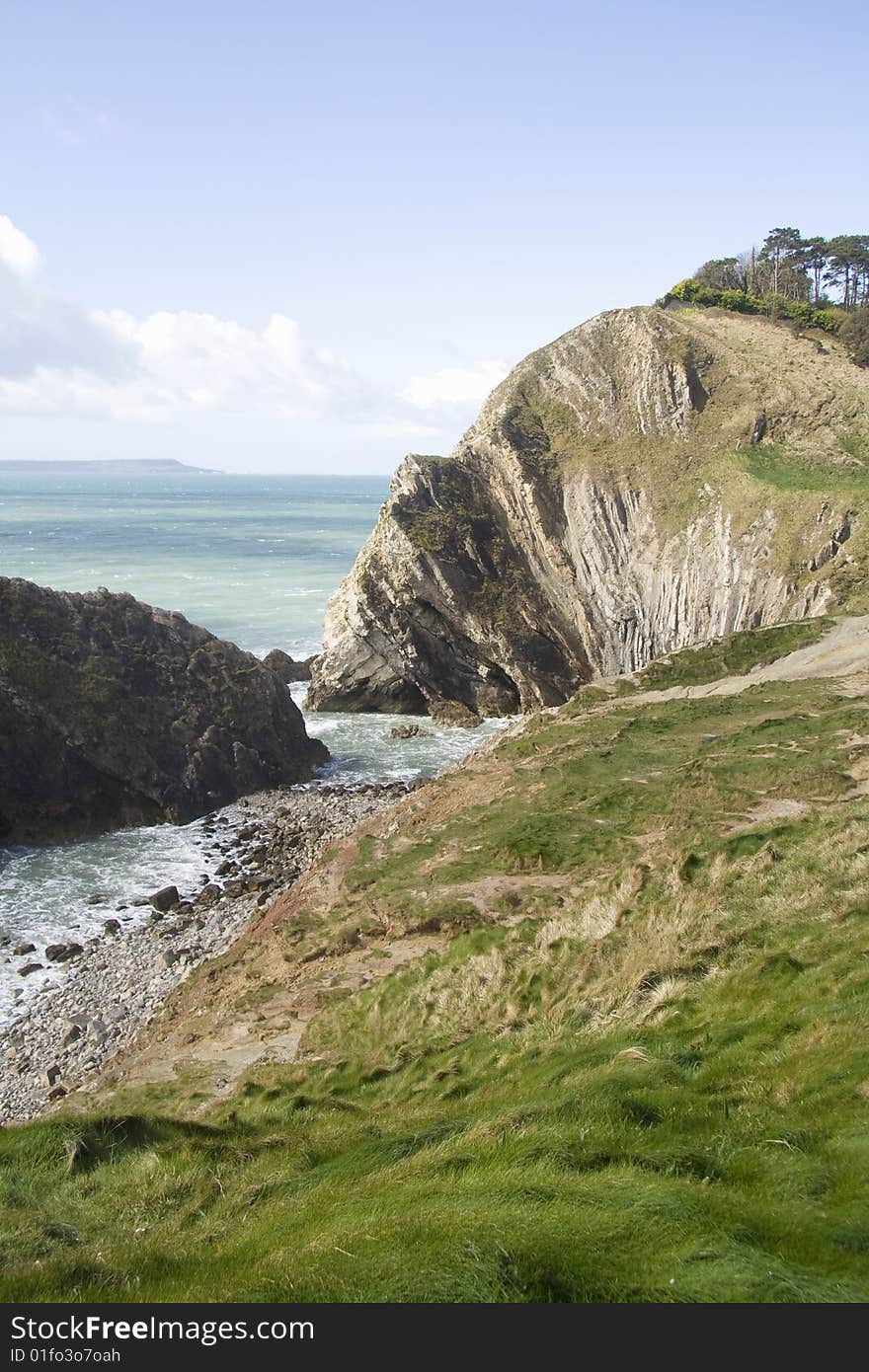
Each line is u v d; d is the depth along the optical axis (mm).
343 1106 17969
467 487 88250
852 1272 7957
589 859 31062
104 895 43375
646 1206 9188
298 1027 25000
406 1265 8742
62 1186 14062
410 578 79812
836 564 66812
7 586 55594
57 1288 9586
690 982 17391
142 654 59438
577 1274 8312
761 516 74188
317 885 36469
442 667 82438
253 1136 16562
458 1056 19125
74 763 51750
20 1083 28766
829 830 24562
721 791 33906
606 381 95000
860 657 51531
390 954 28016
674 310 111312
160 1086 22891
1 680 50844
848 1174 9383
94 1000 33781
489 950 25078
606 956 21250
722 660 55812
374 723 79375
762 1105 11500
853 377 91938
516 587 83438
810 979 15227
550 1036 18062
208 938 38375
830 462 80250
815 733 39531
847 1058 11805
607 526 84188
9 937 39000
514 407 95375
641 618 79750
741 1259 8172
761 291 127312
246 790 58219
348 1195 11406
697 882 23844
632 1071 13383
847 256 123188
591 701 54344
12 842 49062
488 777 44438
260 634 101062
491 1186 10266
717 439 85812
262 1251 10344
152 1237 11875
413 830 40031
